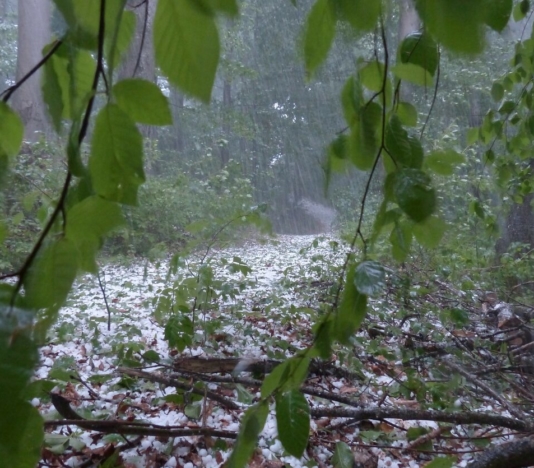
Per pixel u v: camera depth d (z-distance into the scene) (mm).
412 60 871
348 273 728
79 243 476
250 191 4113
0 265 2740
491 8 603
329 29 604
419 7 448
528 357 3045
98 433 1960
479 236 4633
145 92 486
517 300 3953
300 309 3438
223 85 3791
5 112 517
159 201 3986
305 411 653
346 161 855
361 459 1891
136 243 4336
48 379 2090
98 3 470
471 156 4449
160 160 4246
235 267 3385
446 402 2314
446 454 1807
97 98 534
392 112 824
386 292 3734
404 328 3650
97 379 2334
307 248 4863
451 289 4094
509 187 3291
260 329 3543
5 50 4926
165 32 455
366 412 1822
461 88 4180
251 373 2600
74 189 609
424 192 647
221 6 441
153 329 3518
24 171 2633
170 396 2115
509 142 2844
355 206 4160
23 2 2281
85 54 529
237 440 634
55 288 427
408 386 2525
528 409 2375
